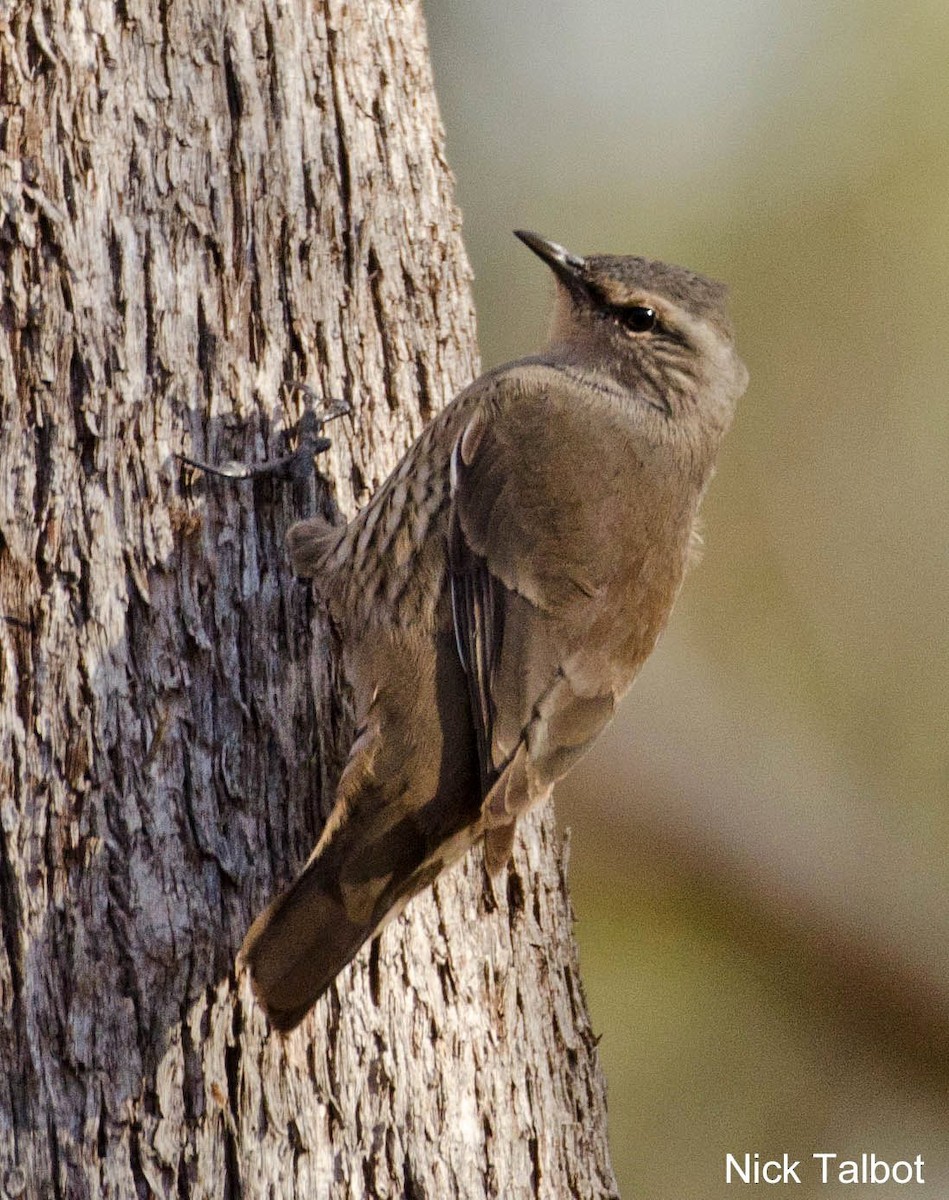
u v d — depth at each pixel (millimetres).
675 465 10609
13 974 8492
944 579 17641
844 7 17547
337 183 10305
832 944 16344
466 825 9430
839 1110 15984
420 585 9773
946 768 17141
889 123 17391
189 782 8992
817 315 17656
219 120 9875
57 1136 8383
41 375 9125
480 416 10094
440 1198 9148
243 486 9570
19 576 8906
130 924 8688
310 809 9375
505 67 17969
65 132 9414
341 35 10500
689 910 16547
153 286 9492
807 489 17875
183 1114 8602
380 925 9000
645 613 10125
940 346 17531
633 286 10758
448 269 10859
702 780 16922
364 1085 9086
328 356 10070
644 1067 15984
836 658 17578
